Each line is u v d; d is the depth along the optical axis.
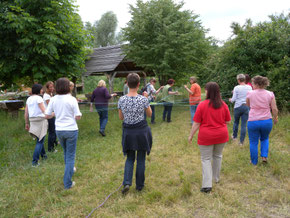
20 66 7.25
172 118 8.13
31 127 3.78
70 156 3.11
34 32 6.70
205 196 2.78
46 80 7.58
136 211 2.51
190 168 3.61
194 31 9.65
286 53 7.21
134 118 2.71
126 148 2.76
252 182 3.09
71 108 3.03
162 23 9.45
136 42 9.97
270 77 6.87
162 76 11.04
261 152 3.61
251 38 7.71
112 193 2.91
